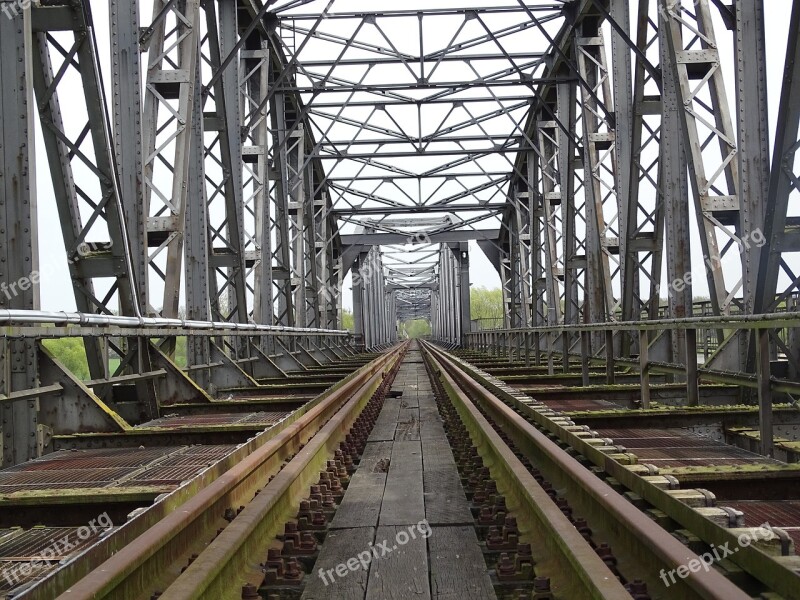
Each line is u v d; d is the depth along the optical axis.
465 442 7.53
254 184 20.36
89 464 6.04
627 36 14.88
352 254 48.91
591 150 19.52
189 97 13.02
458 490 5.68
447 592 3.40
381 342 70.25
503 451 5.33
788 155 8.27
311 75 25.81
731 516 3.04
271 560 3.61
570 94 23.84
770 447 5.36
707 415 7.02
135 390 9.35
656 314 15.52
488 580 3.56
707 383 9.49
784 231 8.46
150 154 12.36
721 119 11.38
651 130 15.91
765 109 9.88
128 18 11.06
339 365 26.12
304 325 28.44
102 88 9.02
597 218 18.88
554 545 3.36
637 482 4.00
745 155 9.88
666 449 5.91
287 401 10.12
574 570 2.88
